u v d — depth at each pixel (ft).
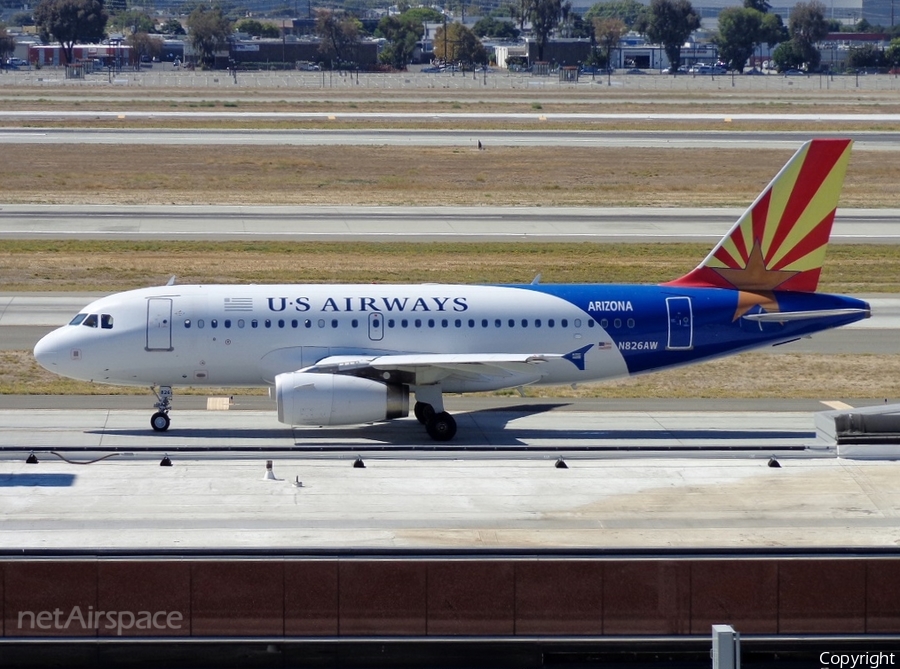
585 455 488.44
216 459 479.00
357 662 362.12
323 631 361.10
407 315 642.63
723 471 472.85
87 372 635.25
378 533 405.39
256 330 634.43
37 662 355.97
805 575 364.58
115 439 625.82
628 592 363.97
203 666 359.66
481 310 646.74
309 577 359.46
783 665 366.02
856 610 365.61
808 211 652.89
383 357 625.00
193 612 358.43
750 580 364.38
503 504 435.94
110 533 400.26
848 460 487.20
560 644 363.15
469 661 363.15
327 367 620.08
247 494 440.04
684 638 364.38
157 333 631.15
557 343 646.74
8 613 354.13
